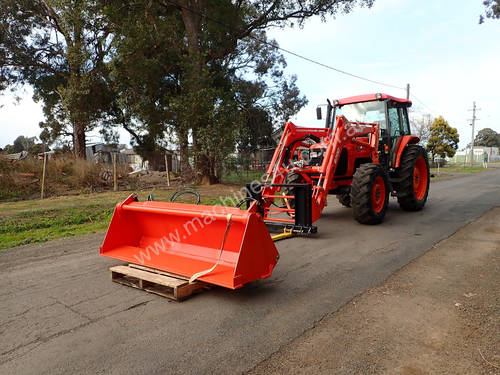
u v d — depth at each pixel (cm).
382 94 711
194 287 333
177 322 283
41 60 1909
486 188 1295
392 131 757
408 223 661
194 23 1365
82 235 621
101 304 321
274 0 1475
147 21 1243
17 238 604
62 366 225
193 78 1225
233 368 220
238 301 324
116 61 1181
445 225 636
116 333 267
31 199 1066
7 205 938
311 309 304
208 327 274
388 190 663
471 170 2923
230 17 1420
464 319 280
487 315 286
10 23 1744
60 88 1464
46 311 308
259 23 1569
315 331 266
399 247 496
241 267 312
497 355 230
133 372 218
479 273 384
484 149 6444
